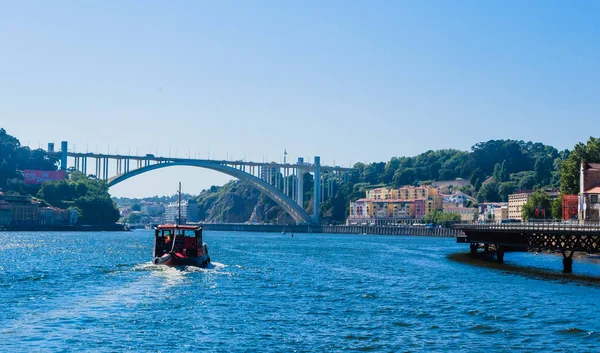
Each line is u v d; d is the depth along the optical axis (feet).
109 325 145.69
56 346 126.93
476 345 129.49
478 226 322.55
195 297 186.80
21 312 160.25
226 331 141.28
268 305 175.11
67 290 198.59
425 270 274.98
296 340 133.49
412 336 137.08
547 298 186.09
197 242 265.75
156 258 265.34
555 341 132.67
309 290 205.57
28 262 313.12
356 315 160.66
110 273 245.86
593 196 376.27
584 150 483.92
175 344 129.39
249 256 376.89
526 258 350.23
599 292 198.80
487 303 177.58
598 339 134.21
